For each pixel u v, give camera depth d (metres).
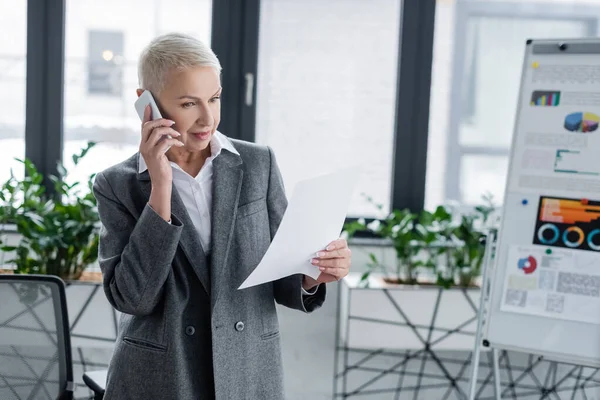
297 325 2.94
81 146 2.95
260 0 2.92
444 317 2.75
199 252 1.31
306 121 3.00
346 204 1.28
